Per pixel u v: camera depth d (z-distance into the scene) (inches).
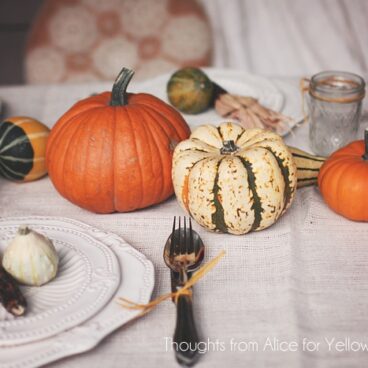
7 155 39.1
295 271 33.1
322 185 37.0
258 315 30.9
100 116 36.8
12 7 108.5
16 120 39.9
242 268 33.6
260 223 34.9
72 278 31.5
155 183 37.0
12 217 35.4
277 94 48.3
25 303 29.5
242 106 45.2
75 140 36.6
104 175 36.2
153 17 68.2
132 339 29.7
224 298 31.8
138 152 36.4
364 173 35.6
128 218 37.4
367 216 36.0
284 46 79.5
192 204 34.7
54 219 35.2
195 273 32.3
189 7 68.6
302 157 38.5
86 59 68.3
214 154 35.4
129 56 68.7
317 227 36.3
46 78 68.1
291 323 30.1
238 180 33.7
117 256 32.6
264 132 36.3
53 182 38.1
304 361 28.5
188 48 68.7
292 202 37.4
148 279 31.2
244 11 81.1
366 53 77.7
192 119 46.3
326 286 32.5
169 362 28.8
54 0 67.5
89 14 67.7
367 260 34.0
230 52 80.7
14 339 28.1
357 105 41.9
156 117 37.4
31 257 30.5
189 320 29.2
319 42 78.4
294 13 79.7
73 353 28.1
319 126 42.6
